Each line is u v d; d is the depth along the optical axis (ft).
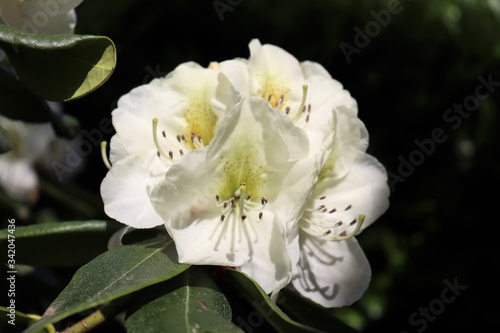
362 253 1.64
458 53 2.70
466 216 2.89
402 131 2.84
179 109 1.60
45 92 1.55
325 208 1.64
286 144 1.53
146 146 1.57
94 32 1.91
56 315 1.39
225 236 1.53
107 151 2.16
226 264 1.50
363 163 1.65
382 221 2.91
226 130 1.51
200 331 1.41
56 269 2.01
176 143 1.60
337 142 1.62
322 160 1.55
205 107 1.60
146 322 1.43
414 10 2.58
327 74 1.66
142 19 2.41
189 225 1.52
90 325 1.50
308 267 1.63
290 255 1.52
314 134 1.59
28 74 1.55
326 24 2.58
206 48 2.57
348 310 2.77
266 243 1.53
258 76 1.62
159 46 2.51
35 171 2.28
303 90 1.59
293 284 1.62
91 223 1.62
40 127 2.25
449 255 2.89
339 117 1.60
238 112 1.52
